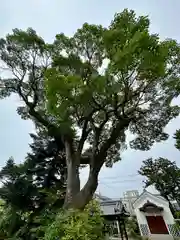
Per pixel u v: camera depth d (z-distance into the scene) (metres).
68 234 4.66
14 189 8.94
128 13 6.29
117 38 5.96
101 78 6.00
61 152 10.87
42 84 9.42
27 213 8.51
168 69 7.18
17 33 8.84
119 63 5.44
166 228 17.55
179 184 23.30
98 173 7.34
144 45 5.19
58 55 8.40
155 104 8.84
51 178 10.20
